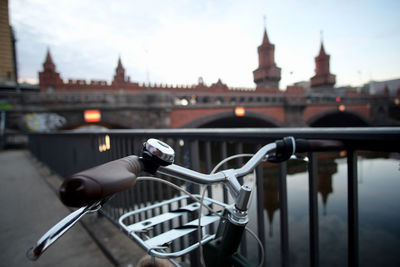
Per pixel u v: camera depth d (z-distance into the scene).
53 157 5.82
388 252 7.15
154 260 0.79
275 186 15.20
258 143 1.16
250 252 5.82
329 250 7.05
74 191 0.28
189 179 0.58
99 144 2.79
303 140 0.76
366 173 11.90
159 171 0.54
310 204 1.06
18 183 5.15
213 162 17.44
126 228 0.75
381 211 9.95
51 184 4.70
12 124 17.72
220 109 27.41
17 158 10.38
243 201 0.60
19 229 2.68
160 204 0.91
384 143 0.75
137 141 2.02
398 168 1.23
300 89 37.09
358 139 0.79
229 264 0.68
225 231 0.65
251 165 0.69
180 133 1.64
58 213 3.15
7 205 3.61
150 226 0.76
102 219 2.70
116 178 0.34
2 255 2.15
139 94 22.64
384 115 40.50
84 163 3.38
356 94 41.91
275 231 8.41
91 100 20.75
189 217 0.90
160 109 22.95
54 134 5.47
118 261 1.89
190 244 0.75
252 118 33.84
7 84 33.00
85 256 2.09
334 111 38.50
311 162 1.03
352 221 0.90
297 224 8.98
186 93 28.34
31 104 18.53
